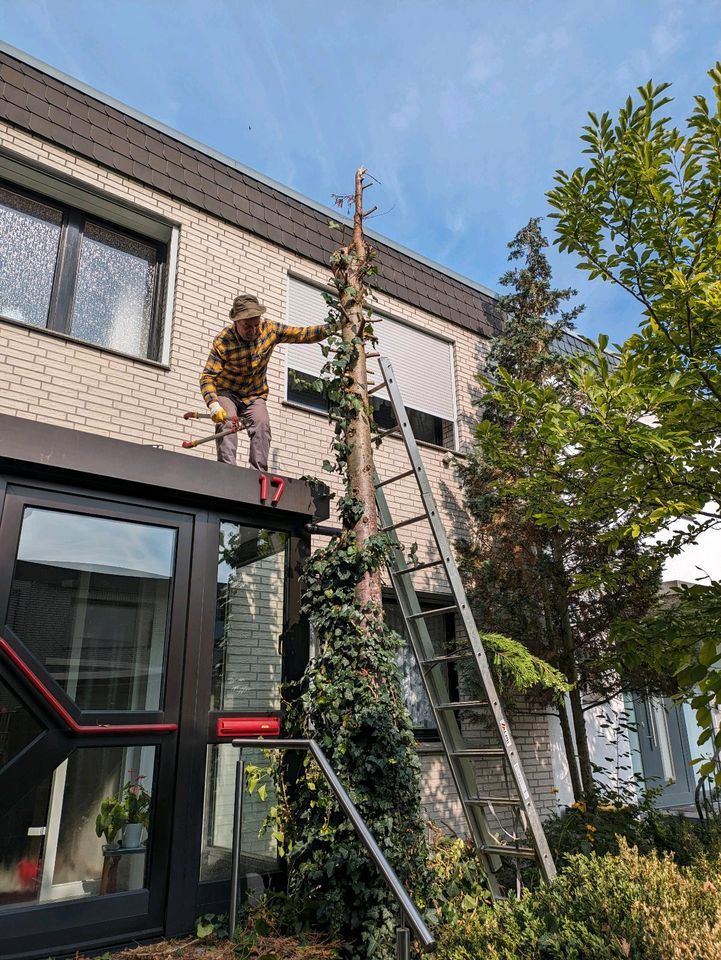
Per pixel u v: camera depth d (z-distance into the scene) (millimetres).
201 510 4602
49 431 3980
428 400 8750
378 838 4082
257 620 4758
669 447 4055
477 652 4684
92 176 6516
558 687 6363
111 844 3812
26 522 3965
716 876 3730
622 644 4758
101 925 3627
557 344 9492
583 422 4293
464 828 6934
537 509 5480
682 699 4312
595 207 5234
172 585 4355
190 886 3926
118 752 3973
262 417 5551
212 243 7199
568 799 7965
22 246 6277
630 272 5148
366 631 4609
